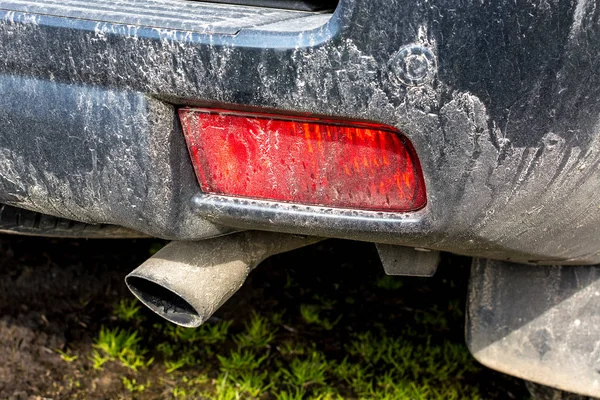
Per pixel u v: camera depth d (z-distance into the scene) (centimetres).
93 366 264
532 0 129
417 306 314
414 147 141
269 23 147
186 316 169
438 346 291
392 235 152
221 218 161
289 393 260
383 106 138
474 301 207
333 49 137
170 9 156
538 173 142
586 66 132
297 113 144
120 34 146
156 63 146
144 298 171
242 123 151
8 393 248
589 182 145
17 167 163
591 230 159
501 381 276
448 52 133
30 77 154
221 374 267
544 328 198
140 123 150
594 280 191
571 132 137
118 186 157
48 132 157
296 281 320
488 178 142
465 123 137
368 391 266
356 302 313
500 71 133
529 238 156
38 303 285
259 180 155
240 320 296
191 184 159
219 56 142
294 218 155
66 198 164
